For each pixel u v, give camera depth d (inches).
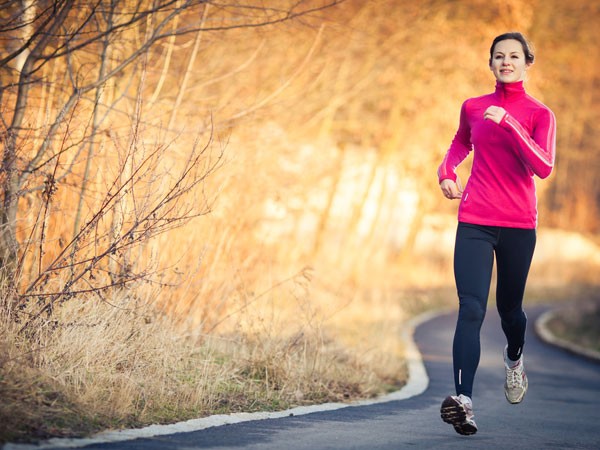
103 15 491.8
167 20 461.7
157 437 309.9
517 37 358.9
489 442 357.7
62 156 472.4
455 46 1533.0
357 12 1208.8
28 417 295.6
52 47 508.7
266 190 706.2
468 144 385.1
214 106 636.1
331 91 1231.5
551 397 614.2
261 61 856.9
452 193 377.1
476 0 1519.4
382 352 673.0
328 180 1487.5
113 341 386.0
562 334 1376.7
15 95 483.8
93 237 450.6
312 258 1253.1
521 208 357.1
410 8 1387.8
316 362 507.5
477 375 744.3
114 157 486.9
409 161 1785.2
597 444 375.2
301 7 651.5
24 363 331.6
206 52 723.4
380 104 1696.6
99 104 476.4
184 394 381.4
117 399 335.0
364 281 1644.9
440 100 1674.5
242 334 517.3
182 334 485.4
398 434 365.4
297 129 1048.2
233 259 572.1
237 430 343.3
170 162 523.8
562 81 2188.7
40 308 377.1
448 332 1256.8
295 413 411.8
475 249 358.6
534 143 339.3
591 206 3865.7
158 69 573.9
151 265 434.6
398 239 2404.0
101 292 423.2
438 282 2069.4
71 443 281.4
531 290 2449.6
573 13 1882.4
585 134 3356.3
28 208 469.7
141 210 401.1
